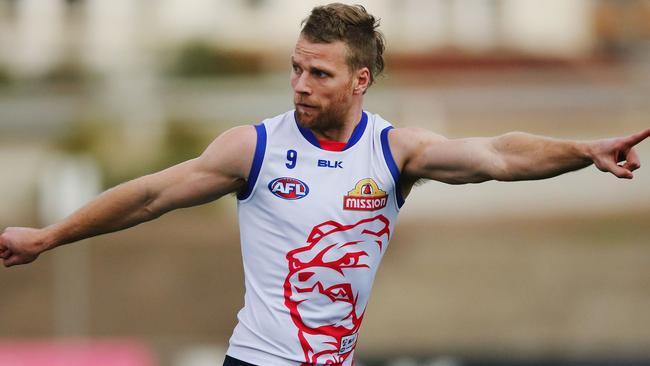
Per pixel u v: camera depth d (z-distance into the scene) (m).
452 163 16.19
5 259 17.23
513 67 119.69
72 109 86.38
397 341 55.28
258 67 110.31
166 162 73.94
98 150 76.31
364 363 42.78
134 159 74.50
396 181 16.56
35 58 116.12
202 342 54.91
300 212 16.45
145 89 85.44
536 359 45.91
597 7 126.69
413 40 123.19
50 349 40.50
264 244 16.77
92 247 66.88
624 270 64.75
